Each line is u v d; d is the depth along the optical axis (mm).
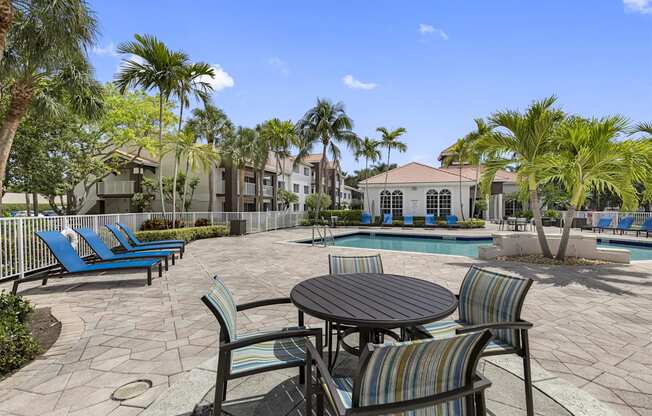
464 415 1502
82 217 8680
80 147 15805
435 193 26172
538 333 3662
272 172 30391
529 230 19625
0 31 3980
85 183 18906
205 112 21219
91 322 3992
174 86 12773
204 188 25938
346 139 23812
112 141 17719
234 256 9453
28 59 5891
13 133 6789
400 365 1317
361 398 1318
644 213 18734
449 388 1457
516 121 8117
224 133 22125
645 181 7711
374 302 2332
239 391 2482
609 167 7590
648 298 5066
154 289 5586
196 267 7715
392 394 1350
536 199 8641
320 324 3951
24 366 2889
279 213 21875
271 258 9086
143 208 22609
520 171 8320
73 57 5812
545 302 4852
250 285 5965
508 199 29516
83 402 2352
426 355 1341
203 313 4332
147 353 3154
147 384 2607
